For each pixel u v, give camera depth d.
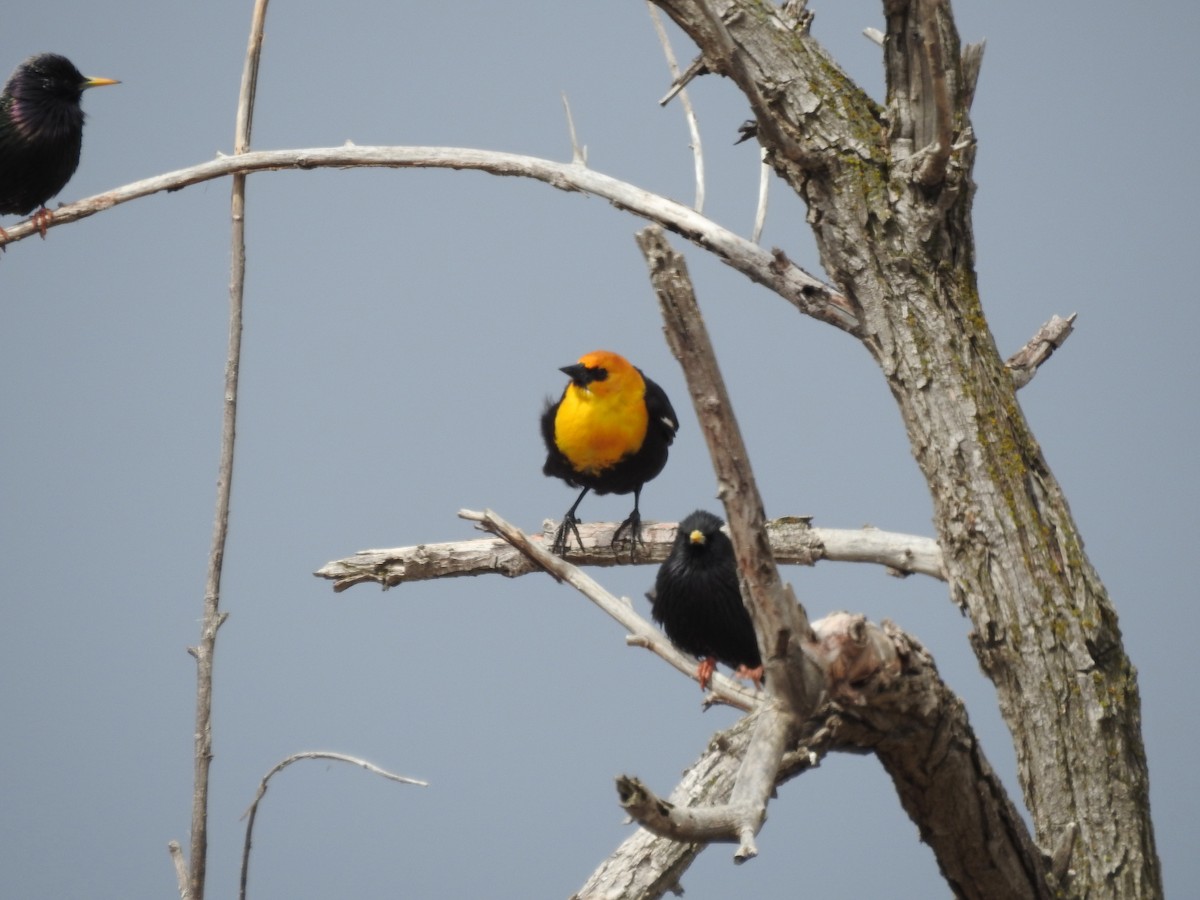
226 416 12.48
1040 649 11.65
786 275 13.04
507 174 14.59
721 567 12.70
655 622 13.36
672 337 7.10
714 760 11.46
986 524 11.84
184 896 10.84
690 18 11.77
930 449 12.12
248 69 15.05
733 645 12.96
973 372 12.15
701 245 13.55
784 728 7.77
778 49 12.77
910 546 13.70
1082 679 11.60
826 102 12.59
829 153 12.45
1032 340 13.72
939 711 8.45
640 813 6.38
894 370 12.27
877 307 12.35
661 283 6.95
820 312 12.88
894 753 8.70
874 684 8.02
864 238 12.36
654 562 15.20
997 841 9.48
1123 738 11.62
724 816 6.83
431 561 14.31
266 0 15.10
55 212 15.02
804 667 7.80
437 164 14.70
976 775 9.05
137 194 14.96
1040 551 11.81
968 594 11.91
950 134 11.73
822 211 12.55
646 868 11.66
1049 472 12.25
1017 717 11.80
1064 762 11.58
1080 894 11.34
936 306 12.27
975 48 12.13
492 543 14.41
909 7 12.09
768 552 7.54
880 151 12.41
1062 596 11.73
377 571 14.31
